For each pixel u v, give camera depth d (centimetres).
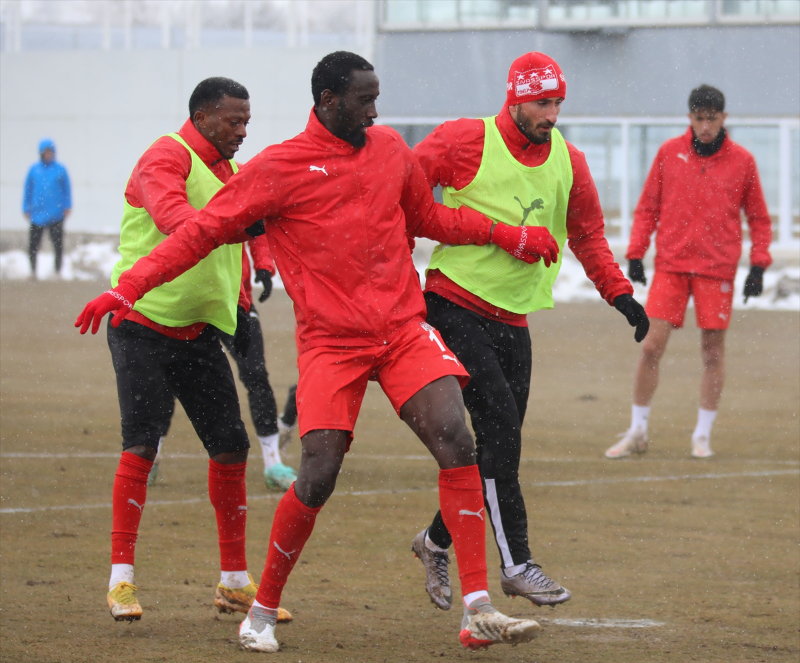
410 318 1046
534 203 1166
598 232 1236
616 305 1232
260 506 1695
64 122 7325
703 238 2033
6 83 7419
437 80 5453
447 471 1012
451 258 1173
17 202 7381
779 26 5247
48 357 3369
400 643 1070
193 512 1662
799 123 5228
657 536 1548
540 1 5297
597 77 5431
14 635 1064
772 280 4856
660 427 2431
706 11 5288
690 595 1266
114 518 1150
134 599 1123
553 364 3353
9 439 2197
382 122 5519
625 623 1157
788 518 1650
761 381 3030
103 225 7281
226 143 1200
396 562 1416
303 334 1048
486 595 999
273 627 1049
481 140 1164
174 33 7219
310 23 6688
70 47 7462
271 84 6606
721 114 1991
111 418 2448
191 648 1034
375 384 3098
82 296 4912
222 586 1174
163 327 1177
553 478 1934
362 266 1026
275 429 1822
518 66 1149
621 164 5447
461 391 1048
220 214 1028
